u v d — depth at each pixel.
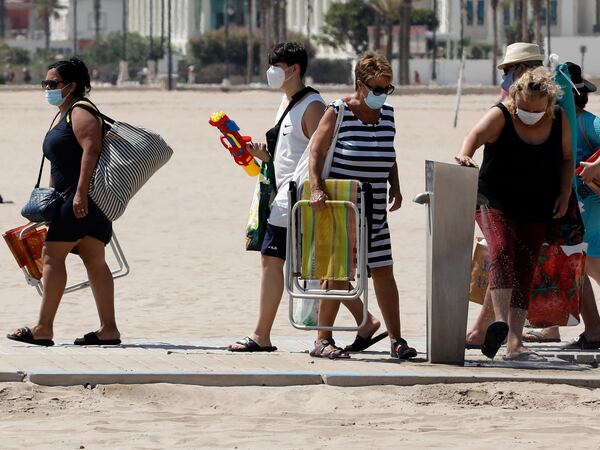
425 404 28.09
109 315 34.75
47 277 33.84
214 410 27.45
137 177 33.62
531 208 31.67
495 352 31.12
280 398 28.14
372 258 31.89
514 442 24.70
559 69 32.62
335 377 29.31
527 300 32.12
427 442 24.61
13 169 109.69
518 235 31.80
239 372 29.39
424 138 149.50
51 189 33.81
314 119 32.09
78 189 33.22
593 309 34.72
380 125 31.59
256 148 32.22
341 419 26.56
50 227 33.81
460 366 31.22
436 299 31.34
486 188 31.86
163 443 24.30
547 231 32.72
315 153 31.08
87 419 26.20
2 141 143.00
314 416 26.83
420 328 40.62
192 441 24.48
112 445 24.09
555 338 36.50
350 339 37.03
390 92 31.25
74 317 42.44
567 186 31.95
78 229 33.66
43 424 25.80
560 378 29.98
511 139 31.41
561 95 31.38
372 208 31.08
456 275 31.28
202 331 39.84
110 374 29.00
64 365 30.17
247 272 54.03
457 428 25.92
